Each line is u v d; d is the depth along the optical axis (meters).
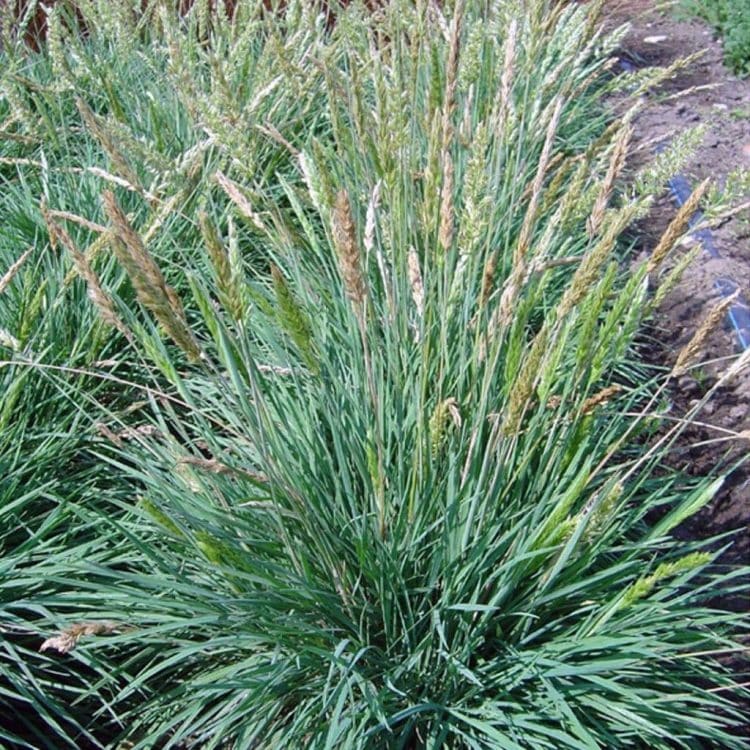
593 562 0.83
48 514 0.88
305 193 1.05
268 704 0.72
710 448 1.15
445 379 0.87
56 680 0.81
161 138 1.32
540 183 0.68
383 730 0.71
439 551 0.75
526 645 0.76
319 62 1.02
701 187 0.66
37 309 0.89
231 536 0.75
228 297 0.61
